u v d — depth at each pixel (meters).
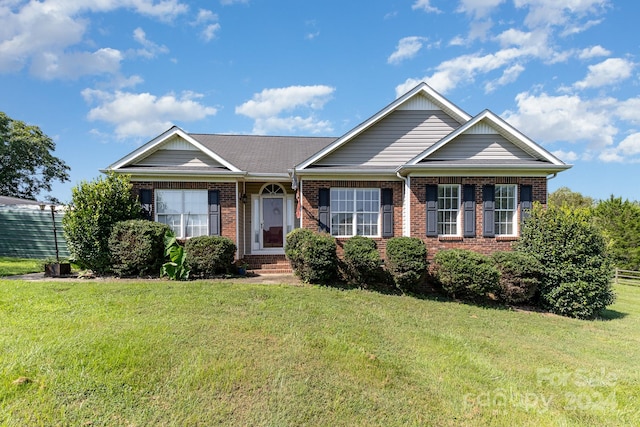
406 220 11.77
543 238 10.38
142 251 10.21
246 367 4.82
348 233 12.15
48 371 4.28
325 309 7.89
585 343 7.54
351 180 12.12
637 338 8.09
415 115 12.93
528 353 6.62
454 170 11.45
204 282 9.66
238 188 12.89
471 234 11.48
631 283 18.67
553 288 9.98
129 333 5.55
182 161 12.38
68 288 8.34
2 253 15.08
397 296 9.86
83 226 10.42
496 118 11.89
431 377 5.16
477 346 6.72
